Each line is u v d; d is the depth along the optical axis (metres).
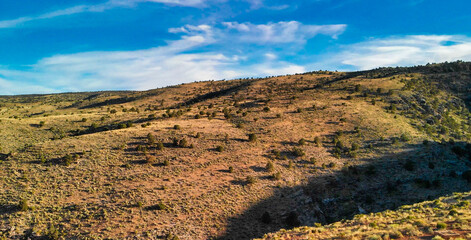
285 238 26.97
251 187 51.12
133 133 72.94
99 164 53.66
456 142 78.62
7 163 51.28
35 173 48.28
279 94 151.38
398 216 29.00
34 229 34.12
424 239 18.75
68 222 36.44
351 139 78.19
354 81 158.62
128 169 52.72
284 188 52.50
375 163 63.88
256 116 99.62
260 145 71.69
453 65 166.62
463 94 125.31
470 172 58.34
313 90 146.62
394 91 124.19
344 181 57.03
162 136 71.19
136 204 41.47
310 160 64.19
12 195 40.66
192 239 36.28
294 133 82.00
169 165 55.88
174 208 41.94
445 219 23.14
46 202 40.25
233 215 42.72
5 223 34.59
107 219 37.44
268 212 45.00
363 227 24.92
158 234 35.91
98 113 128.38
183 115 106.31
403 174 59.72
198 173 54.09
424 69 171.75
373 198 53.56
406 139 75.88
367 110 102.50
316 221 46.16
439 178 58.91
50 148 59.31
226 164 59.31
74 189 44.59
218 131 80.31
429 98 117.81
